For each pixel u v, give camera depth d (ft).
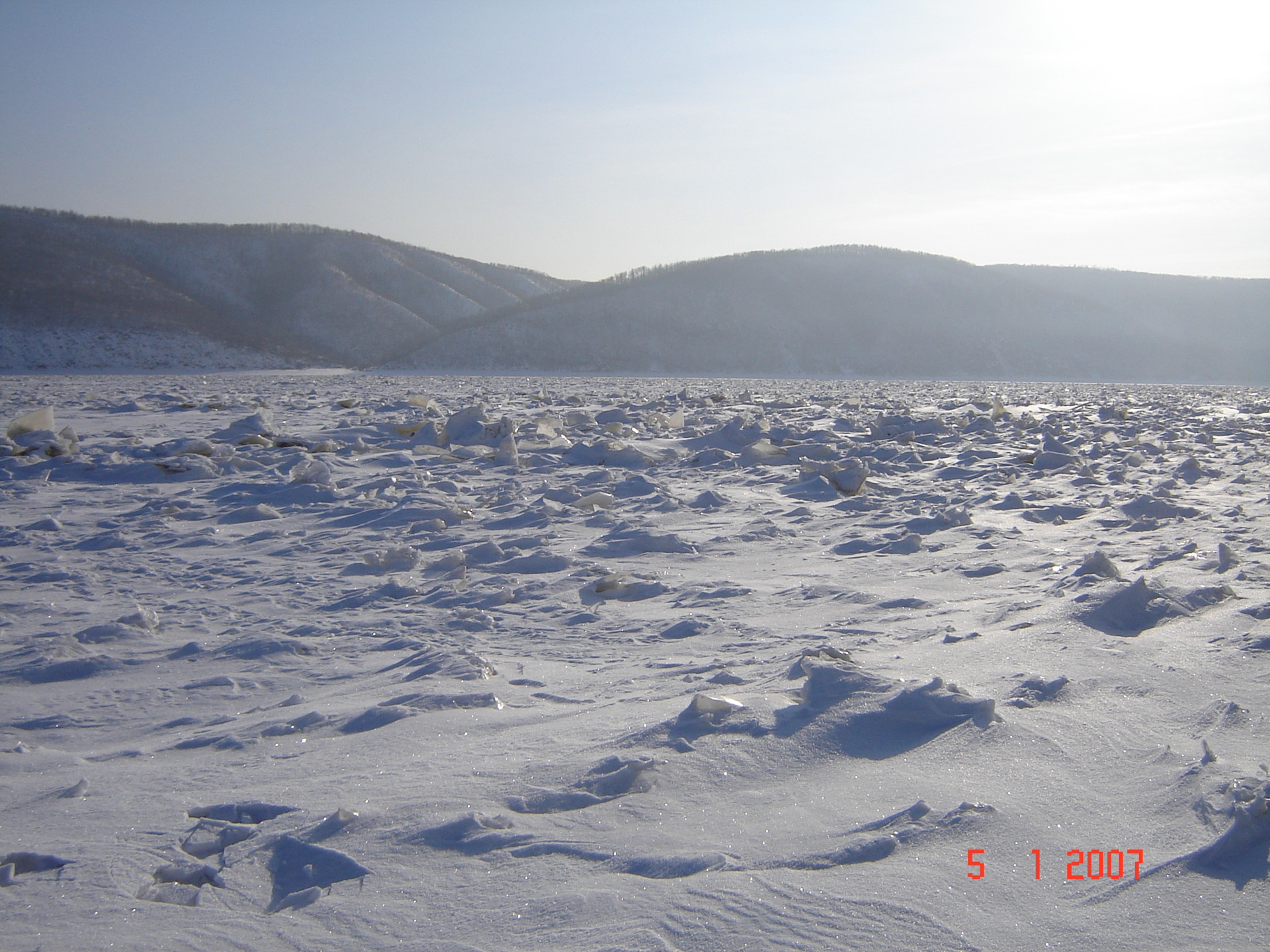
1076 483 30.53
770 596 17.12
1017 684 10.36
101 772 9.88
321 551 22.47
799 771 8.59
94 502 29.45
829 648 12.59
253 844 7.86
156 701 12.50
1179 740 8.84
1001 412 60.75
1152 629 12.69
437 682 12.43
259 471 35.45
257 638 14.93
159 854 7.75
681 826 7.64
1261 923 6.14
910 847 7.17
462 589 18.25
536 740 9.93
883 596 16.47
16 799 9.16
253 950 6.26
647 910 6.42
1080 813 7.61
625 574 18.85
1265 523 21.84
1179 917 6.22
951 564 19.08
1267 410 74.59
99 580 19.72
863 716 9.50
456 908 6.63
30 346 271.28
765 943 5.99
